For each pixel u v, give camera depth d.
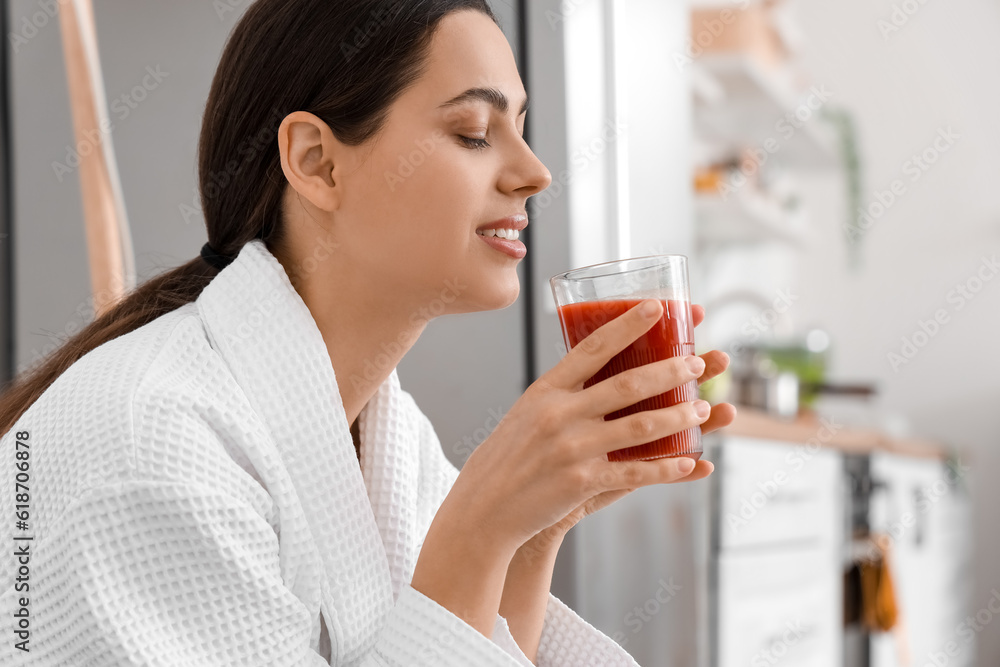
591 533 1.53
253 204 0.82
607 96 1.57
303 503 0.71
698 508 1.84
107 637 0.58
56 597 0.61
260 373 0.72
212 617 0.62
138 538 0.60
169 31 1.62
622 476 0.61
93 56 1.28
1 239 1.75
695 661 1.81
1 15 1.74
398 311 0.79
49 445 0.64
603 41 1.57
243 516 0.63
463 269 0.75
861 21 4.14
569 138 1.48
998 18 4.02
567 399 0.62
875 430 3.74
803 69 4.12
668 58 1.81
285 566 0.68
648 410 0.67
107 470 0.61
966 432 4.02
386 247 0.75
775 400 2.65
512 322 1.51
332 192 0.76
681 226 1.84
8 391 0.92
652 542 1.70
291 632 0.65
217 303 0.75
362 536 0.73
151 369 0.67
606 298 0.69
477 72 0.74
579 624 0.88
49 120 1.72
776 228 3.52
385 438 0.87
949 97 4.09
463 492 0.65
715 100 2.99
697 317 0.76
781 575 2.12
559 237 1.49
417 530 0.93
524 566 0.85
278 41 0.78
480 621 0.65
